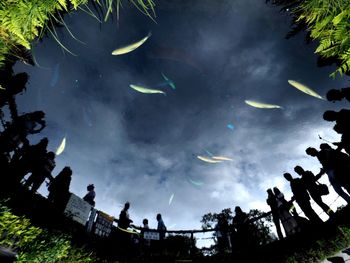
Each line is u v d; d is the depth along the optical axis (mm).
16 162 5730
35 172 6148
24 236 3553
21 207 5316
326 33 1242
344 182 4863
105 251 8297
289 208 7121
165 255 9453
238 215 8742
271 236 10445
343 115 4727
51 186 7172
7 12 1108
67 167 7668
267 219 10898
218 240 10008
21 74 4527
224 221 10117
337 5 1188
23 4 1111
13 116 5242
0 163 5234
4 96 4566
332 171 5160
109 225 9531
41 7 1143
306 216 6227
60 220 6598
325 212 5742
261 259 6930
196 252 9953
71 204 7434
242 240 8172
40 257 3721
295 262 5461
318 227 5770
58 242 4188
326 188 5809
